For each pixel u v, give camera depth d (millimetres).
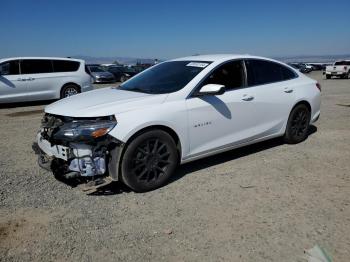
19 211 3971
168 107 4539
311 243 3305
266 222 3689
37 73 13414
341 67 31031
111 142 4129
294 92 6195
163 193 4430
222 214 3873
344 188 4527
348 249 3203
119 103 4410
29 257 3135
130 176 4281
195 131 4805
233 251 3201
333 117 9242
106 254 3178
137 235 3477
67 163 4320
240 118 5332
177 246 3287
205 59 5414
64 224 3688
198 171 5160
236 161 5586
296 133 6434
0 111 11828
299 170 5184
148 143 4387
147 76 5582
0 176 5039
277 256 3119
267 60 6000
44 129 4559
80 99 4812
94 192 4430
